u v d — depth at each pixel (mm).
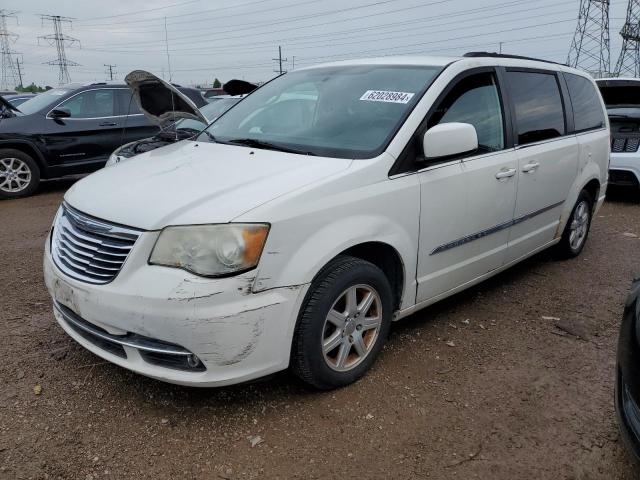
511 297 4430
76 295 2678
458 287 3762
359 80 3777
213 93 16422
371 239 2934
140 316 2477
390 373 3225
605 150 5398
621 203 8234
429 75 3564
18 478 2369
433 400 2988
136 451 2553
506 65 4141
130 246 2537
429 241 3340
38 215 7070
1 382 3037
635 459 2248
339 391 3029
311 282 2689
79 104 8555
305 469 2473
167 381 2598
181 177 2941
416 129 3242
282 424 2754
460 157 3504
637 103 8570
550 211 4613
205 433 2680
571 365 3402
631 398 2273
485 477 2459
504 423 2824
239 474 2436
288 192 2662
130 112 8914
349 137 3285
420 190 3199
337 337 2936
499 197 3832
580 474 2500
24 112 8469
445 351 3512
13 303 4086
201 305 2422
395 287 3299
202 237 2463
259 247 2506
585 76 5402
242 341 2510
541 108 4430
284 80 4289
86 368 3193
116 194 2816
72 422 2732
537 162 4191
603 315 4141
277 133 3586
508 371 3307
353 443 2639
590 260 5406
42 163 8328
